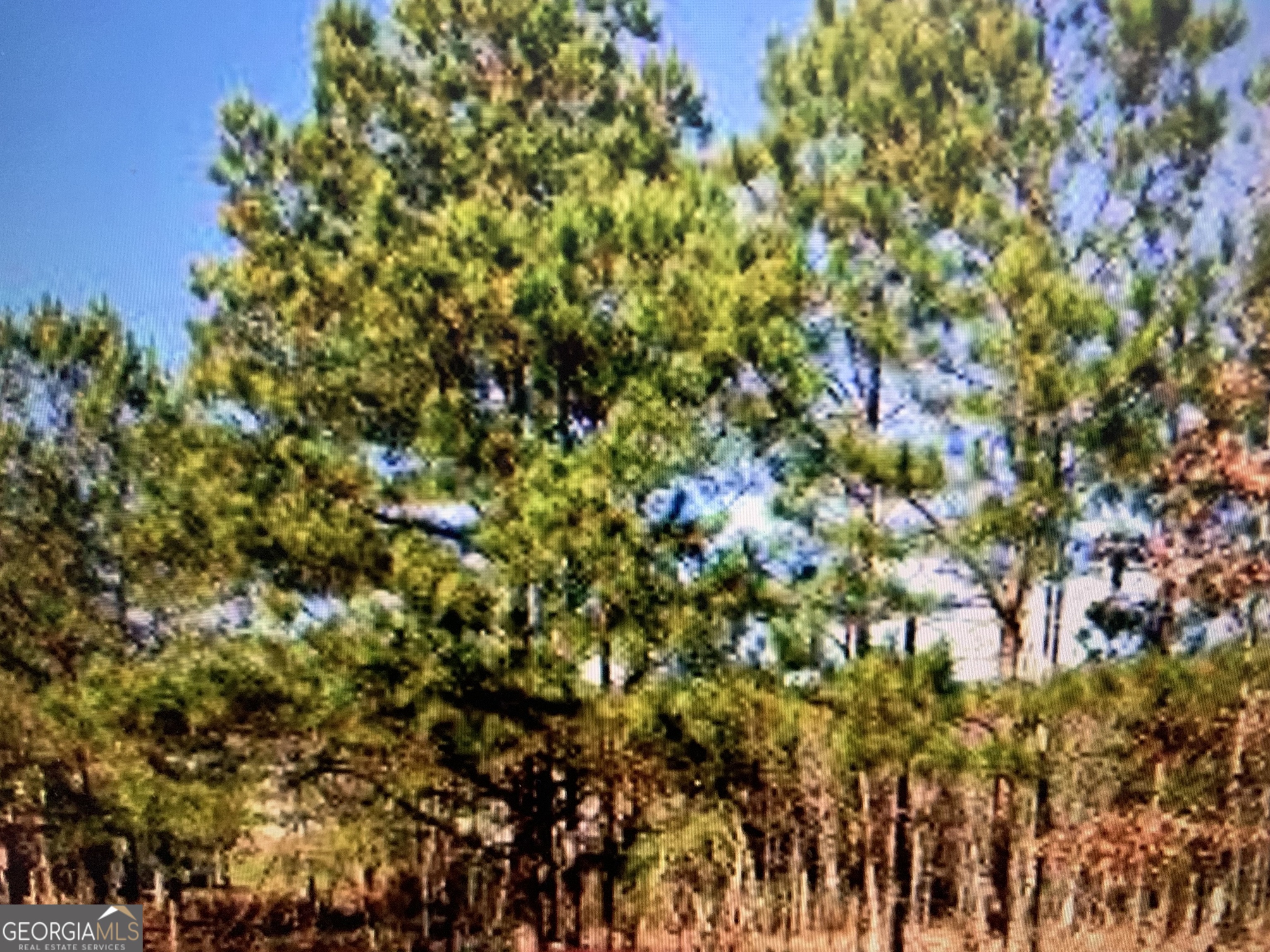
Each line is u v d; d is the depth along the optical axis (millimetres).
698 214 8078
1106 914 12000
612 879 9008
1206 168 8000
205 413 9234
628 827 9328
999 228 7699
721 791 8625
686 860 9336
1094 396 7133
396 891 15859
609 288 8406
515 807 9367
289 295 10195
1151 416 7539
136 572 13109
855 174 8422
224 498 8766
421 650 7961
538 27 10766
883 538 7512
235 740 9133
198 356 9461
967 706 7059
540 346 8383
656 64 11000
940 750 6938
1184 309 7227
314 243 11258
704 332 7477
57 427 14023
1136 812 8578
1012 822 9281
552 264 8242
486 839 11016
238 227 11375
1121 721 8109
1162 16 7641
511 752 8445
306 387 9445
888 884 10109
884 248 8133
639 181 8664
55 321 13859
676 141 11047
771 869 13344
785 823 10398
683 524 8094
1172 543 8383
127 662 10883
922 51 8109
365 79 10898
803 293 7742
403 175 11055
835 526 7637
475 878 13477
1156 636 9000
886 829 10766
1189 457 7922
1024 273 7082
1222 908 9883
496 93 10812
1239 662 7402
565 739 8258
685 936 10289
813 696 7523
